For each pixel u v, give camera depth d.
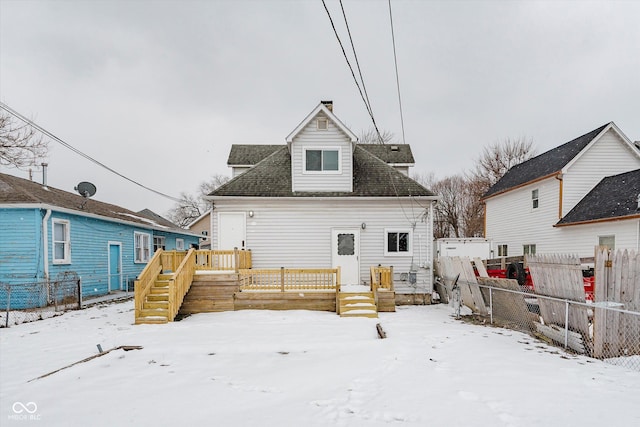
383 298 10.56
